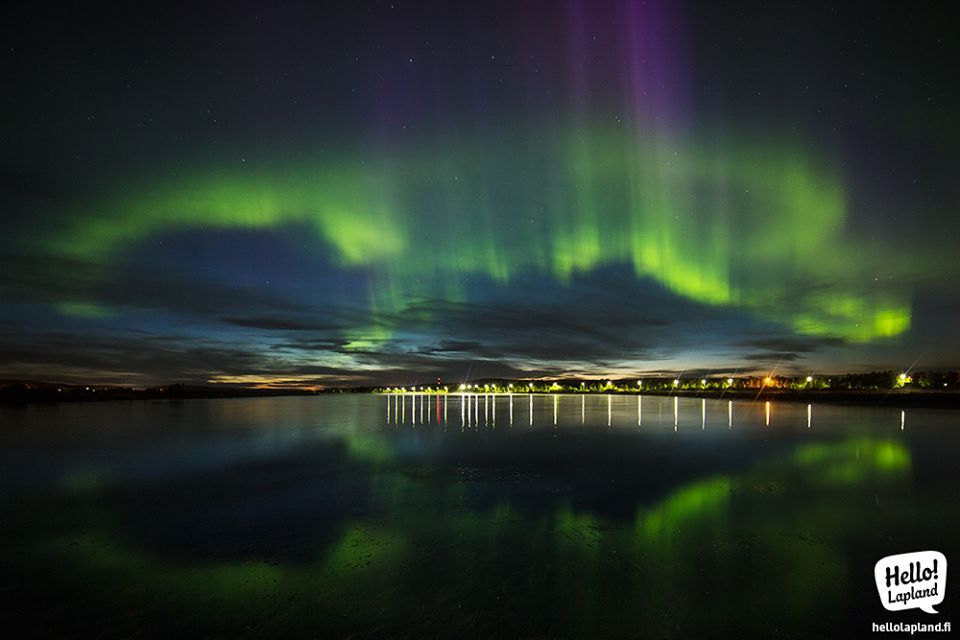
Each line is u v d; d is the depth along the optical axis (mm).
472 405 79125
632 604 6922
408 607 6922
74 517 11773
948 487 13492
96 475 17078
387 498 13180
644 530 10109
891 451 20062
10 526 11086
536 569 8164
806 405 62281
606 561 8469
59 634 6367
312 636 6211
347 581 7820
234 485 15164
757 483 14297
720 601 6965
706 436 26859
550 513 11484
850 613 6609
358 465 18531
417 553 9023
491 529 10336
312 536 10086
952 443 22516
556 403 86812
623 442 24734
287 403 91188
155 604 7133
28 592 7598
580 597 7137
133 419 44094
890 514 10977
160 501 13227
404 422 39938
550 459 19453
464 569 8211
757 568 8086
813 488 13508
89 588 7727
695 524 10430
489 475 16203
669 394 136000
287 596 7324
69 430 33375
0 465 19312
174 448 23953
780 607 6793
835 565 8180
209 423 39625
